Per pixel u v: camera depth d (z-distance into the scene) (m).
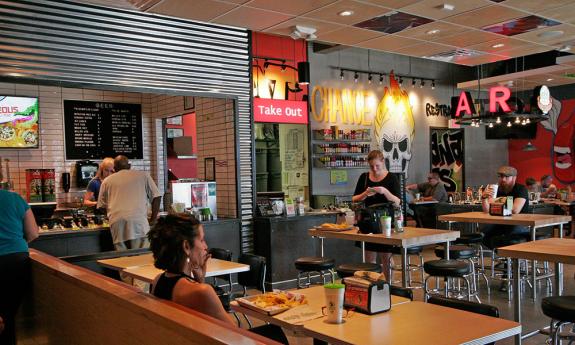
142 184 5.61
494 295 6.20
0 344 3.93
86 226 5.66
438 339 2.06
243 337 1.52
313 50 10.34
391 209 4.91
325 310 2.54
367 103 11.40
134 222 5.45
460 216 5.97
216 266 3.94
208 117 7.37
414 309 2.56
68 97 8.16
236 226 6.79
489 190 6.20
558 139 14.01
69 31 5.52
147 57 6.09
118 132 8.55
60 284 3.02
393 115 11.93
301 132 10.35
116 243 5.44
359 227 4.87
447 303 2.84
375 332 2.17
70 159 8.13
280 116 8.99
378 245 5.34
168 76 6.26
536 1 5.55
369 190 5.25
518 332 2.25
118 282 2.55
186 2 5.40
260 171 9.60
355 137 10.91
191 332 1.63
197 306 2.24
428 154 12.80
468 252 5.41
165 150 8.98
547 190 11.19
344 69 10.91
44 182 7.58
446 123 13.22
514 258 3.93
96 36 5.70
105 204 5.57
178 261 2.44
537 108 9.48
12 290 3.73
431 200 10.65
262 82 9.40
